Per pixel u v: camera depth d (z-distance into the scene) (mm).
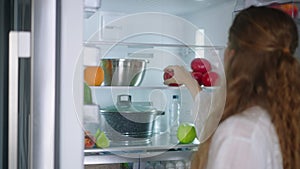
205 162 1010
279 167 919
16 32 872
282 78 937
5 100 883
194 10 1284
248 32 948
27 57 878
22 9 878
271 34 934
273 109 924
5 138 889
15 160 882
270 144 895
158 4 1267
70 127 898
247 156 863
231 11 1247
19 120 897
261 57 942
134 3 1243
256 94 942
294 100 932
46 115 875
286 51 948
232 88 960
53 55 875
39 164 874
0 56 873
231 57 990
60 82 893
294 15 1199
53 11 871
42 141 874
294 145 928
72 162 901
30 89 875
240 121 897
